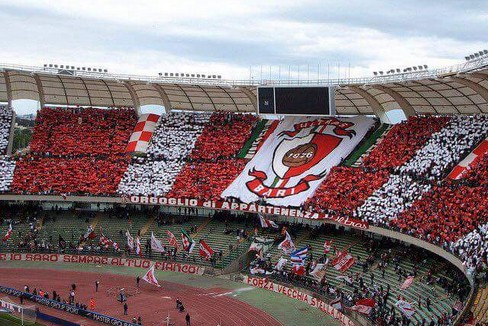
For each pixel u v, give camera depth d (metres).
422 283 71.56
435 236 71.88
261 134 112.56
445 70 81.25
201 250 87.06
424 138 95.25
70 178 108.12
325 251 82.75
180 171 108.06
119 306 76.12
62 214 108.69
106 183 107.06
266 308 75.88
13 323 70.12
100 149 114.38
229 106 120.56
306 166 101.56
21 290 81.69
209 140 113.56
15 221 105.31
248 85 105.44
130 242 93.12
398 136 99.12
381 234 80.69
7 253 97.12
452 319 56.16
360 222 83.56
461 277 68.38
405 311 61.47
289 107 103.00
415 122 100.06
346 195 91.19
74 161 111.88
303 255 79.25
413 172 89.12
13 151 127.69
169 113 120.44
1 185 106.31
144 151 113.81
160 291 82.75
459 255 65.06
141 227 104.00
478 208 72.00
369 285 76.25
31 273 90.12
